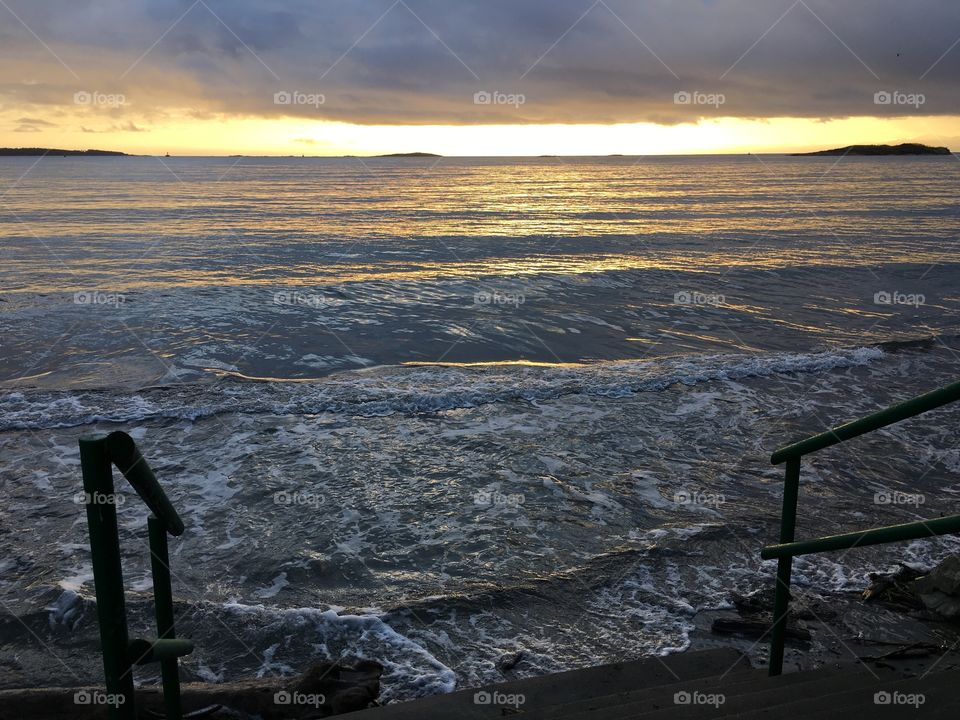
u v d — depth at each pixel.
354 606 4.71
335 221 34.00
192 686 3.34
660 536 5.66
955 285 18.20
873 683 2.70
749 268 20.55
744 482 6.79
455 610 4.62
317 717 3.25
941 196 52.53
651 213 39.25
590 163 168.50
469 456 7.39
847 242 26.72
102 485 1.35
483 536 5.70
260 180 76.69
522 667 4.02
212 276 19.20
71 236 27.28
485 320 14.46
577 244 26.22
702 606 4.64
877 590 4.70
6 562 5.25
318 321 14.22
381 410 8.76
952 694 2.18
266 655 4.12
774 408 9.04
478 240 27.23
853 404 9.23
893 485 6.70
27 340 12.43
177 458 7.30
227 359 11.60
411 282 17.95
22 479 6.80
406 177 87.38
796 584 4.87
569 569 5.16
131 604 4.64
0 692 3.14
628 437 7.98
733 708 2.58
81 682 3.86
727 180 79.88
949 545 5.46
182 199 47.19
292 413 8.62
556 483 6.73
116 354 11.72
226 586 4.97
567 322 14.34
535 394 9.37
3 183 66.00
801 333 13.53
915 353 11.73
